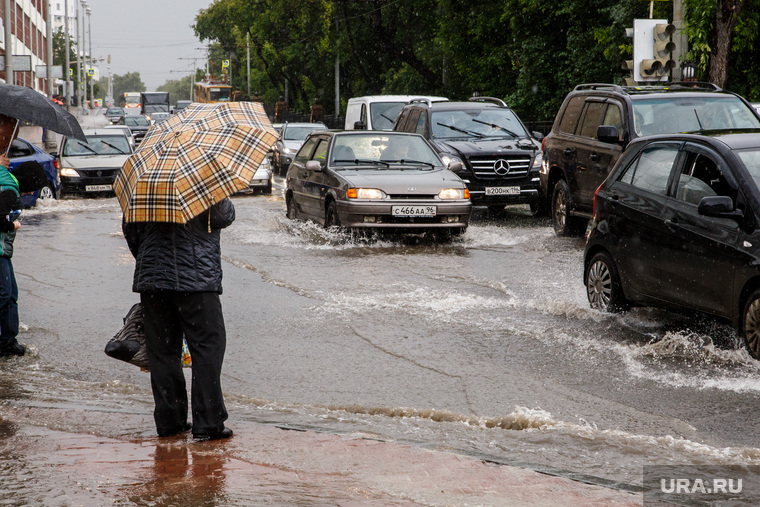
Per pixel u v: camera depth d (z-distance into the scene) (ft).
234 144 18.21
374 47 212.64
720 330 28.89
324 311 33.94
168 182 17.62
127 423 19.83
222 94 357.00
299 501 14.38
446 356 27.17
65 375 25.46
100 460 16.74
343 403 22.49
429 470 16.17
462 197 52.95
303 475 15.81
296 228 59.72
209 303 18.47
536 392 23.24
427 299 36.01
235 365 26.53
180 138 18.20
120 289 39.24
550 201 58.75
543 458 17.40
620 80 115.65
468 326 31.12
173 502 14.33
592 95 54.29
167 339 18.76
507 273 42.55
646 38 67.05
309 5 243.81
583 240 54.65
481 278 41.11
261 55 272.92
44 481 15.40
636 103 49.26
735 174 26.76
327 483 15.34
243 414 20.95
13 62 130.31
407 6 196.24
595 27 125.29
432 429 19.83
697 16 79.10
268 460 16.76
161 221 17.63
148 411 21.08
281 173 124.47
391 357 27.20
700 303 27.40
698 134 29.71
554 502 14.51
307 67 259.80
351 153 57.16
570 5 128.26
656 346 27.55
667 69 66.74
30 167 26.81
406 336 29.86
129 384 24.16
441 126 71.97
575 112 55.98
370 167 56.03
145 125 257.96
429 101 75.82
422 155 57.77
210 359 18.40
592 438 18.74
